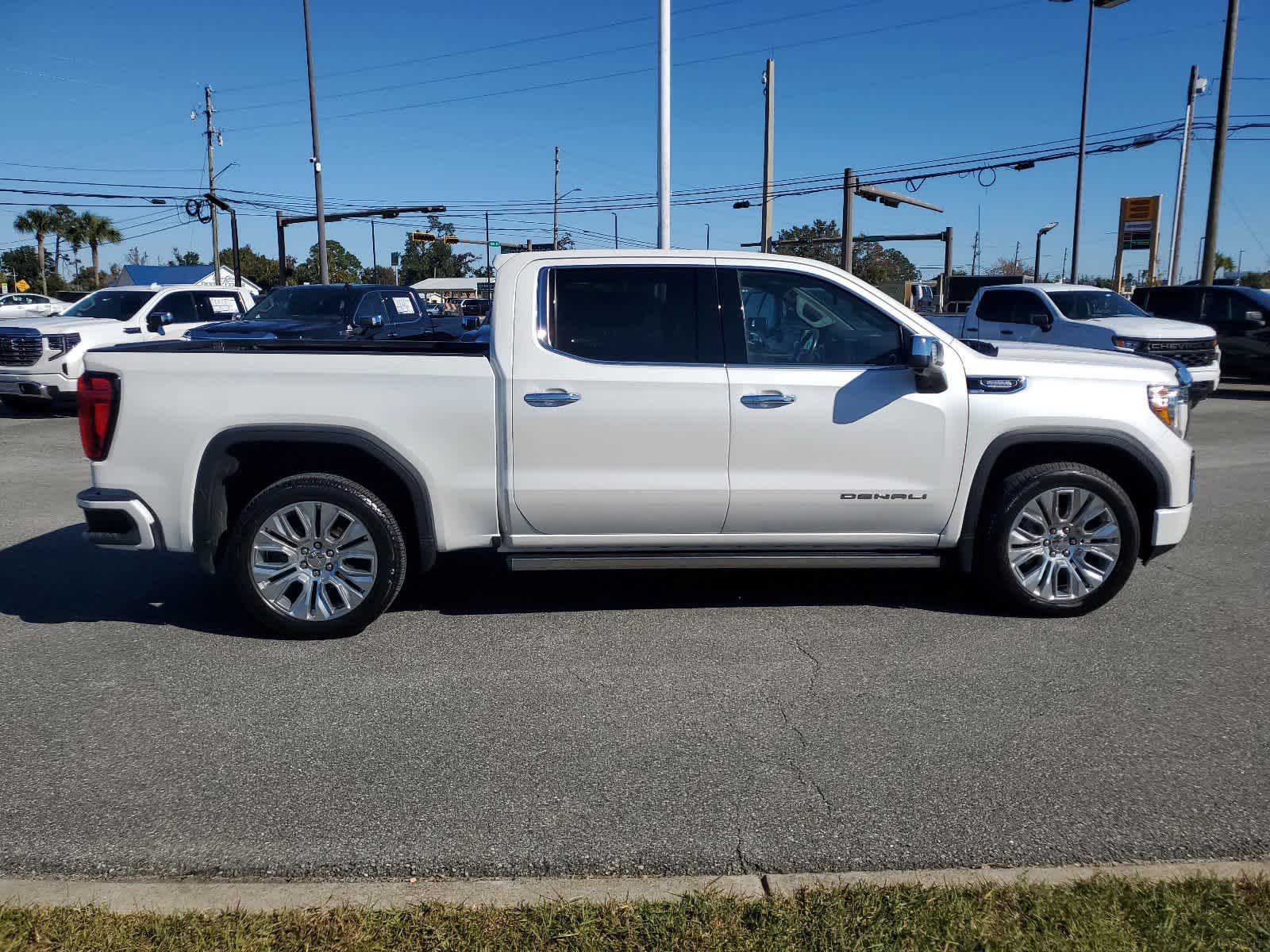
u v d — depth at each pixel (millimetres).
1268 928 2717
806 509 5262
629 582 6250
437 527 5164
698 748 3955
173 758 3885
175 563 6742
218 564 5355
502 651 5043
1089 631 5312
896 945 2664
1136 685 4566
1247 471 10352
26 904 2906
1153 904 2828
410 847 3248
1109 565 5402
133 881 3068
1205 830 3334
